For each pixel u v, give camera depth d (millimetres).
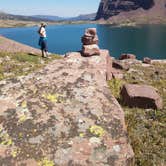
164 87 25062
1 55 32906
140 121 15305
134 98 17312
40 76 12750
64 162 8859
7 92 11664
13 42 50344
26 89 11703
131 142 12492
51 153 9070
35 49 49688
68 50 150500
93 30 22656
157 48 164125
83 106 10828
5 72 26312
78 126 9938
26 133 9648
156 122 15383
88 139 9531
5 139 9516
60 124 9961
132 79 27109
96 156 9086
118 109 11125
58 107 10711
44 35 35031
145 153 12102
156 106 17203
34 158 8945
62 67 14148
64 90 11617
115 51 154375
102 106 11008
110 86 22203
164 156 12047
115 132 9938
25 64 30281
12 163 8844
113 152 9281
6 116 10359
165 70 36156
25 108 10633
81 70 13445
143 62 43188
